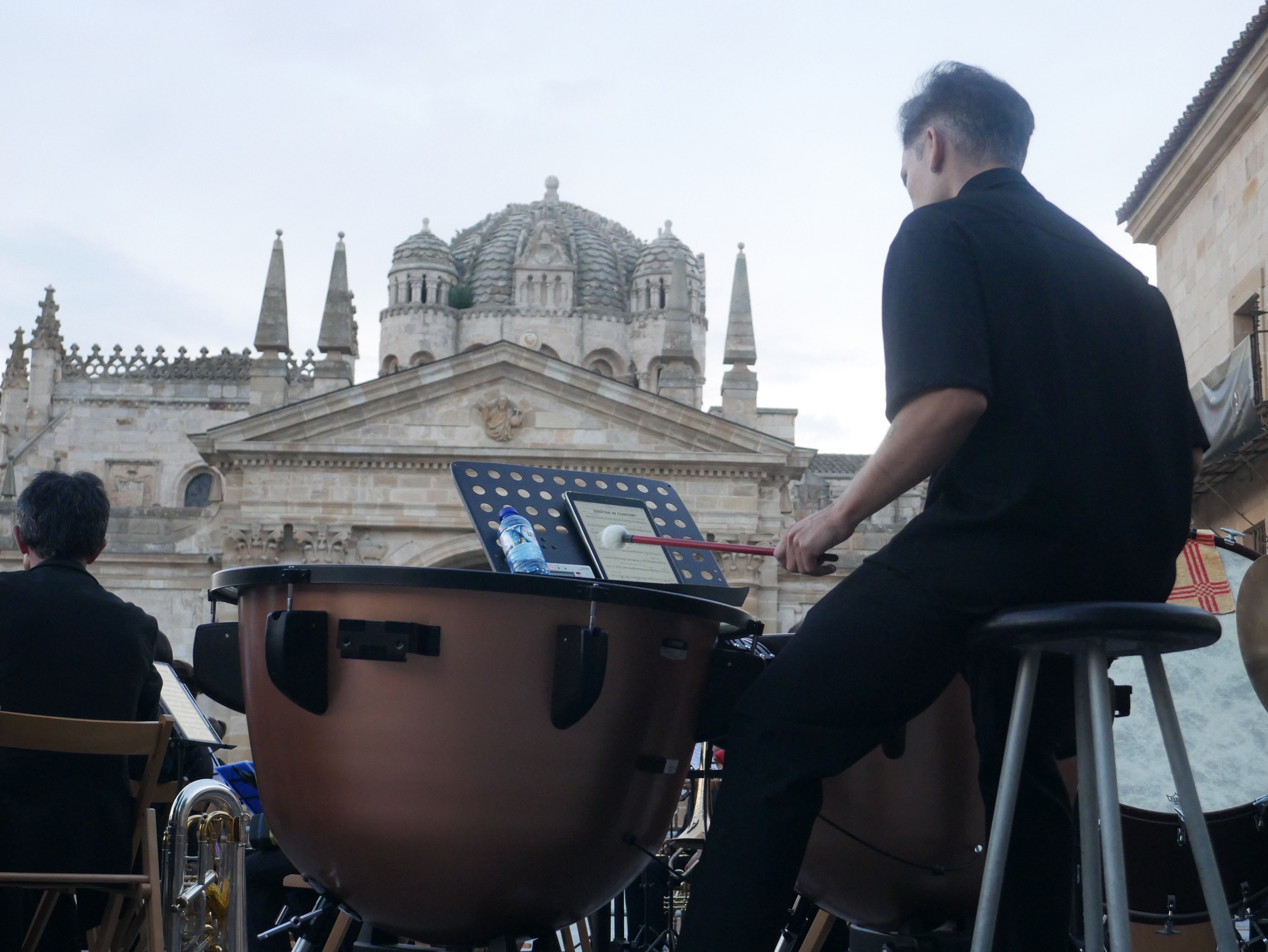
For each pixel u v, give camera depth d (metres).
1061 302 2.85
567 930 4.80
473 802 2.87
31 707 4.79
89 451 68.19
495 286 104.81
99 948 4.16
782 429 68.44
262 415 41.06
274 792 3.08
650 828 3.19
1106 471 2.78
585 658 2.88
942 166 3.19
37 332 68.75
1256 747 5.11
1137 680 5.21
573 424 41.69
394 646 2.88
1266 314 22.66
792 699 2.92
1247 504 22.86
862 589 2.91
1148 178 27.86
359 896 3.05
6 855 4.49
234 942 4.30
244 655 3.18
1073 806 3.73
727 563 40.72
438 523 41.06
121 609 5.14
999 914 3.33
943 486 2.93
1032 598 2.77
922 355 2.72
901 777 3.81
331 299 47.84
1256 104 23.31
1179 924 4.95
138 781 5.65
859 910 4.02
